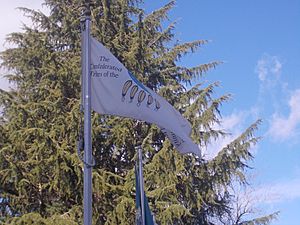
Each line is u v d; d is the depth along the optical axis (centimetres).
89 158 868
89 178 857
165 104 985
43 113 1928
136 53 2075
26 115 1836
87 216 838
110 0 2162
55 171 1784
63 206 1906
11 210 1880
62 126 1870
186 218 2045
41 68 2017
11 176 1798
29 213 1753
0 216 1873
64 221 1720
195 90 2097
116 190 1859
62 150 1780
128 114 938
